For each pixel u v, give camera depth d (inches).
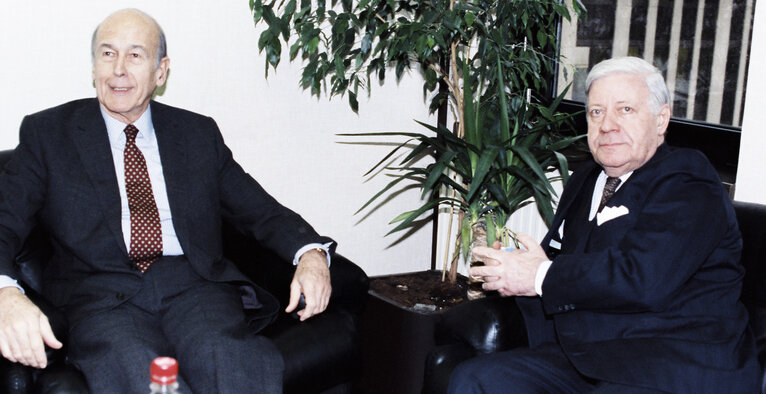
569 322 72.0
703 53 102.4
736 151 95.7
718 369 65.1
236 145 112.5
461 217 112.9
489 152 96.5
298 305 85.6
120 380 70.1
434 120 125.9
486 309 78.0
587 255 70.4
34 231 84.7
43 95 100.6
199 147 86.0
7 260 72.4
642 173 71.6
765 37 84.7
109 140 82.0
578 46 119.3
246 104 111.8
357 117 120.0
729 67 99.3
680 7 104.4
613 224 71.5
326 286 82.0
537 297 77.6
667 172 69.6
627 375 65.6
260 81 112.0
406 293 116.5
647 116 70.7
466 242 106.3
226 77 109.6
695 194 67.8
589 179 78.7
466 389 70.6
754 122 86.7
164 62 85.0
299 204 119.0
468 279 114.7
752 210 76.5
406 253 129.7
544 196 100.4
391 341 106.7
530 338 76.4
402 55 109.0
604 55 115.6
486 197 107.6
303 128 116.4
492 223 103.3
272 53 103.4
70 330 75.7
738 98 98.5
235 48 109.2
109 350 71.2
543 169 103.3
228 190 89.3
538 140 107.6
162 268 82.3
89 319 75.7
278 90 113.3
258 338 76.9
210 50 107.7
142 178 82.7
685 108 106.5
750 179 87.6
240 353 73.7
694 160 69.9
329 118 117.9
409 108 123.3
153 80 83.0
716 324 67.6
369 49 105.0
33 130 80.0
